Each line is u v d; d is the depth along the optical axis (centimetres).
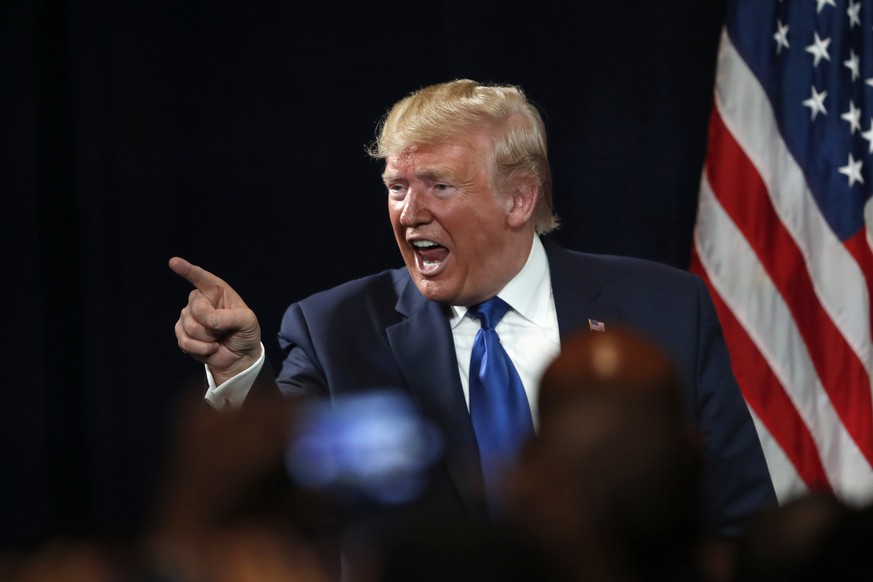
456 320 835
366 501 347
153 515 337
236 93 1474
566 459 333
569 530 331
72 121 1462
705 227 1349
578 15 1441
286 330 869
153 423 1476
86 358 1473
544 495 334
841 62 1338
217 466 324
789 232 1331
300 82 1471
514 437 777
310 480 332
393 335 829
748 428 853
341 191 1472
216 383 763
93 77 1459
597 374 343
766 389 1319
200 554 322
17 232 1434
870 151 1325
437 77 1457
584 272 864
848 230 1322
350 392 815
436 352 815
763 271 1328
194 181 1477
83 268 1469
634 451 331
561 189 1452
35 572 324
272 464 324
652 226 1439
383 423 361
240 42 1473
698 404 845
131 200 1472
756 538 333
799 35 1344
